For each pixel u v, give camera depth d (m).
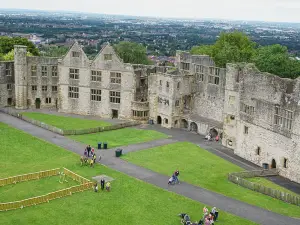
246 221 65.38
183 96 120.75
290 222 65.69
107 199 71.69
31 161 89.38
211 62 116.38
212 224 61.56
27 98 137.75
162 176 83.38
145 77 128.00
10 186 75.50
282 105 85.88
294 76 130.62
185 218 63.06
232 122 103.81
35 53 189.25
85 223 63.09
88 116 131.38
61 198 71.31
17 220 63.03
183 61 125.12
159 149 100.69
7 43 182.25
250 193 76.75
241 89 97.62
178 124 121.31
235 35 177.38
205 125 114.25
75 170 84.69
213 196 74.69
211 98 117.38
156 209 68.62
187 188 77.81
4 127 113.50
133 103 124.94
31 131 111.12
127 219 64.88
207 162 93.00
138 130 117.25
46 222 62.84
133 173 84.31
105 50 126.38
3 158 90.56
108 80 127.62
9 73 139.12
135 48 193.62
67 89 132.75
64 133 109.00
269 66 131.12
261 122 91.88
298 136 81.81
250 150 95.56
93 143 103.38
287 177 85.38
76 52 129.75
